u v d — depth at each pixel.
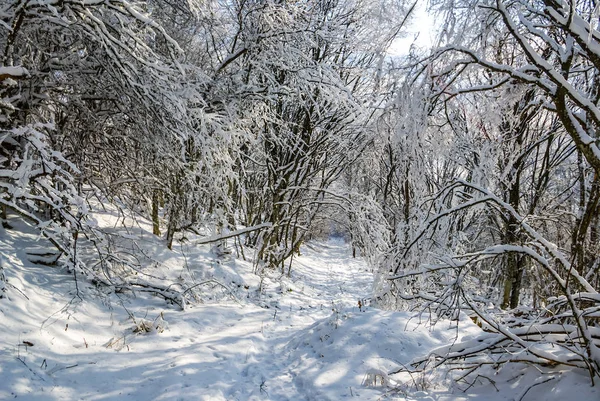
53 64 6.66
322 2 11.46
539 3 5.39
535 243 4.90
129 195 8.59
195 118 7.48
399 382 4.92
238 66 10.41
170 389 4.60
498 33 5.14
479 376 4.82
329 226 40.12
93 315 6.19
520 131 6.95
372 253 11.73
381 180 16.36
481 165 6.13
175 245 10.34
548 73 4.11
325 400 4.59
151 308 7.18
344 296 13.40
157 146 7.45
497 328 4.60
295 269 17.47
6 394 4.03
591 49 3.93
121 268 7.77
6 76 4.93
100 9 5.87
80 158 7.23
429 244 6.29
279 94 10.05
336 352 5.73
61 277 6.57
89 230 6.22
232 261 11.33
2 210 6.98
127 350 5.61
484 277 12.48
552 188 12.87
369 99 10.26
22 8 5.07
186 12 8.36
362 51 11.75
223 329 7.09
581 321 4.16
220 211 8.97
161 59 7.18
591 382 3.95
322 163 14.30
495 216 10.74
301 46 10.53
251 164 14.12
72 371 4.78
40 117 6.72
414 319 6.43
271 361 6.03
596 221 6.72
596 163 4.27
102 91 7.12
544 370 4.45
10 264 6.00
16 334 4.92
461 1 5.09
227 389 4.86
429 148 5.79
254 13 9.34
